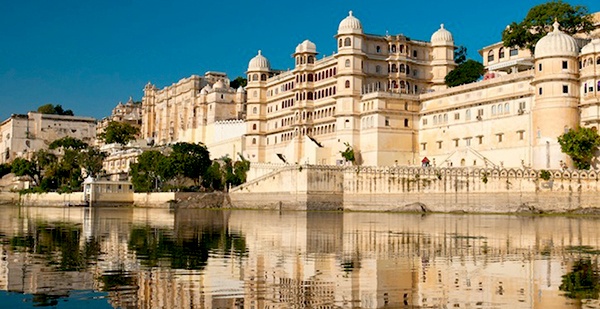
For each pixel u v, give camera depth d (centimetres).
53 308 2367
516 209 8400
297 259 3606
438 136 11088
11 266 3306
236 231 5656
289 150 13375
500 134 9881
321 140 12769
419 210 9156
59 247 4209
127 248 4156
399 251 3991
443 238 4853
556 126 8831
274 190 10762
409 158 11381
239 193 11494
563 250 4028
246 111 16162
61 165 16250
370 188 9819
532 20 10506
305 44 13262
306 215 8738
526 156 9369
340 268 3266
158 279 2942
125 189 13625
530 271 3169
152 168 13400
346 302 2477
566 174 8225
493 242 4541
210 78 18662
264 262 3484
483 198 8681
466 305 2428
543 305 2419
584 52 8869
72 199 13962
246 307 2398
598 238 4825
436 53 12650
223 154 15712
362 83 11850
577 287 2748
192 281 2897
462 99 10662
